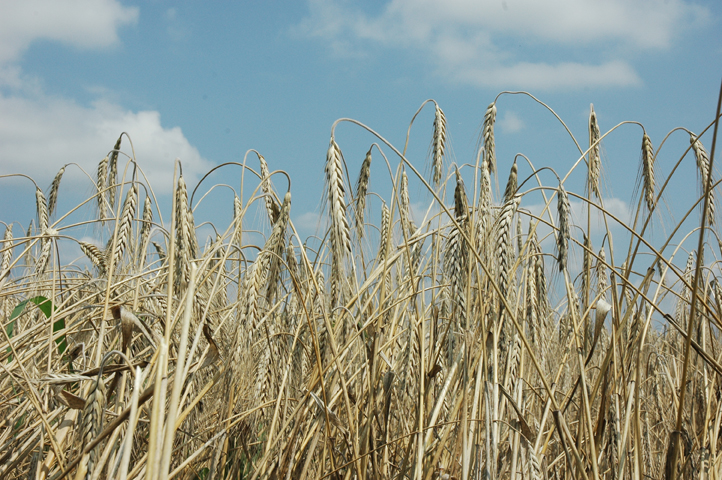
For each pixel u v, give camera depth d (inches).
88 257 81.5
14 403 70.7
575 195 70.8
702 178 72.2
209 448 71.7
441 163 73.9
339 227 68.1
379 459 71.0
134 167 77.9
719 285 76.1
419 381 69.9
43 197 90.7
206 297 73.1
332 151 68.7
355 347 74.8
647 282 69.1
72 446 66.5
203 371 71.3
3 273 74.3
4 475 65.7
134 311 70.4
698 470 73.4
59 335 71.1
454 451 70.0
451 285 70.2
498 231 69.4
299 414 69.9
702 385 79.4
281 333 71.9
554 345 78.1
